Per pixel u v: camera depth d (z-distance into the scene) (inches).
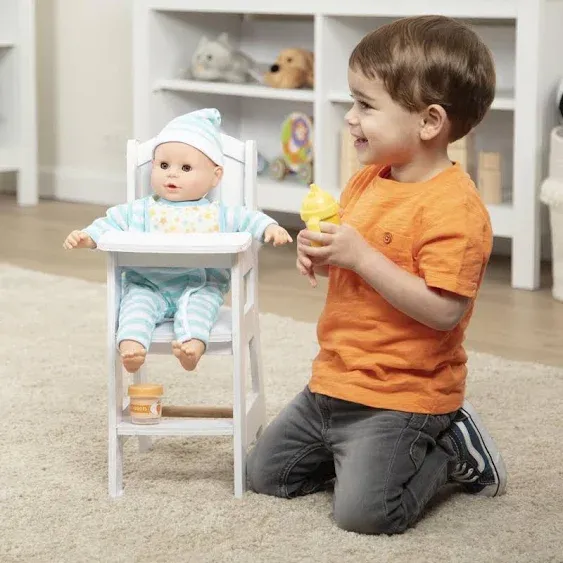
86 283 142.6
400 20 72.1
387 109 69.7
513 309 132.1
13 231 177.5
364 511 69.2
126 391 97.5
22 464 81.5
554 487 78.2
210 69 170.6
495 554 66.9
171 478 79.5
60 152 209.9
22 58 196.1
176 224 81.0
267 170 176.1
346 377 71.9
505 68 157.6
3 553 66.8
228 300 133.2
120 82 199.8
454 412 74.9
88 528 70.5
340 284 72.8
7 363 108.0
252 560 65.9
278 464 75.3
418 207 70.1
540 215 147.7
